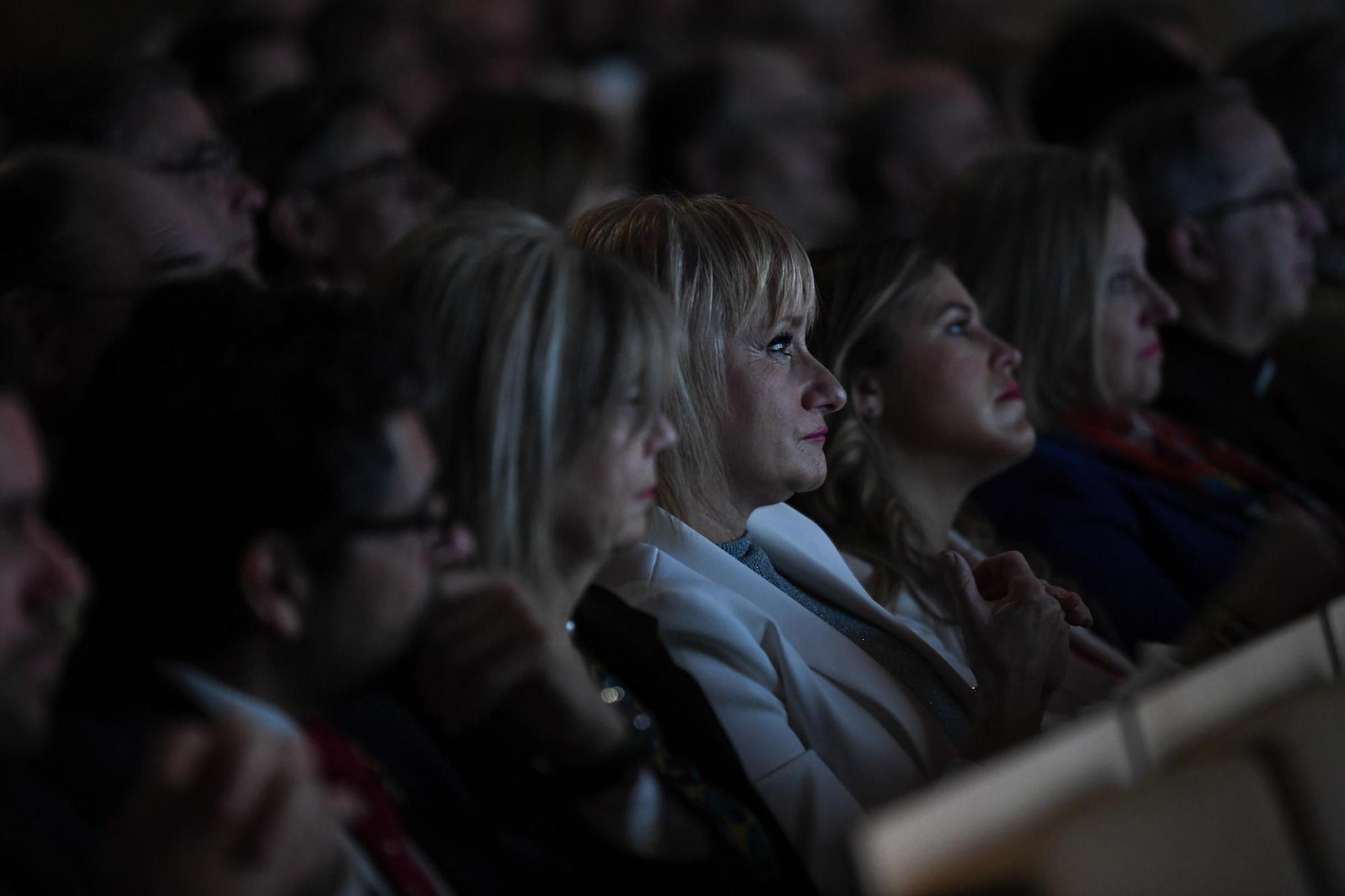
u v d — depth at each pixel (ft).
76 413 8.30
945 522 15.64
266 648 7.97
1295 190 20.83
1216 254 20.54
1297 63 23.93
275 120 19.66
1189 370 20.71
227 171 16.60
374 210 19.31
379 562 7.90
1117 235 18.28
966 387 14.78
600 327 10.13
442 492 8.91
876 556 14.82
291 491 7.70
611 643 11.66
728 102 28.96
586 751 9.75
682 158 29.19
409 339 8.25
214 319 8.07
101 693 8.11
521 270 10.12
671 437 10.59
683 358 12.51
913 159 28.63
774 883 10.61
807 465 12.95
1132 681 14.51
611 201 13.56
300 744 6.67
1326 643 10.36
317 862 6.59
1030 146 18.98
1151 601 16.76
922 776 12.35
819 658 12.64
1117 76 25.62
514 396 9.98
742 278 12.54
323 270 19.53
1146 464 18.39
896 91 29.27
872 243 15.23
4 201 11.60
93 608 8.15
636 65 42.91
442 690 8.87
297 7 33.35
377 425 7.87
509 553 9.95
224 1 31.07
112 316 11.42
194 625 7.91
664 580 12.34
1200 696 9.17
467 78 36.94
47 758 7.75
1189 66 25.55
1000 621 12.55
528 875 9.48
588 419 10.07
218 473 7.70
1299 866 8.87
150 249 11.65
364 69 33.09
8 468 6.98
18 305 11.34
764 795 11.36
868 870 7.09
